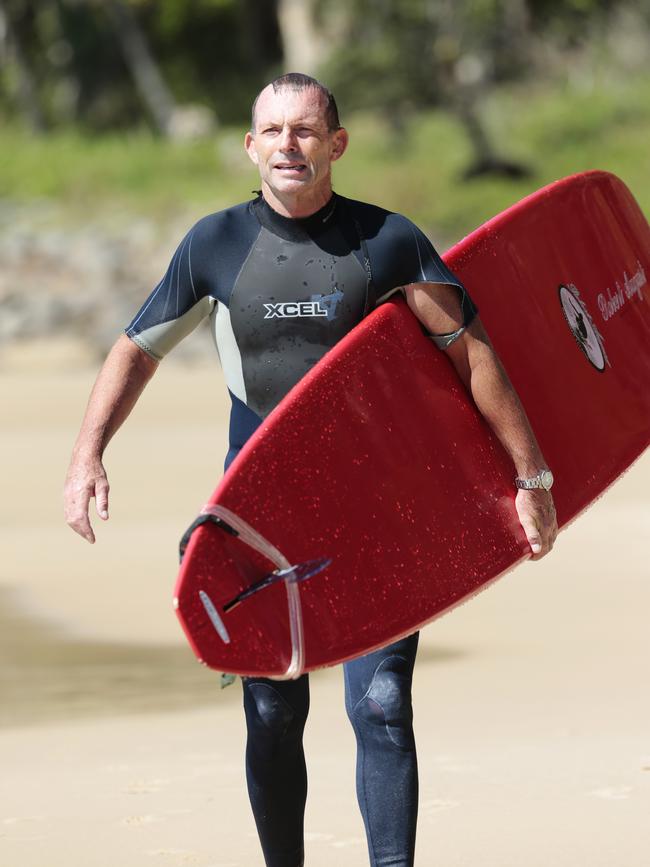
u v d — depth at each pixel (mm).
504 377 13312
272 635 12227
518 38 165375
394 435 12977
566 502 14328
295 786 13477
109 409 13148
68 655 26938
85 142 157500
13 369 106000
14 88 185125
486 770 18203
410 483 13000
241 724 21672
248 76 192875
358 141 146875
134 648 27469
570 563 34688
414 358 13117
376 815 12984
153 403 78000
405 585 12828
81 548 38281
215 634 11945
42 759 19703
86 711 22641
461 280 14422
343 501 12703
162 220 136125
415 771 13078
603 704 21875
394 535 12859
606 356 15188
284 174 12664
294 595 12414
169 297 13156
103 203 140250
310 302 12891
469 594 13078
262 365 13039
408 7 145125
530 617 28922
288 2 165750
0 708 22984
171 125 172375
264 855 13750
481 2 147125
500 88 164125
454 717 21391
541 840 15234
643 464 51906
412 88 142875
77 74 186500
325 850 15297
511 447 13383
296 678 12898
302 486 12562
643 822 15734
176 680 24797
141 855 15211
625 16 170375
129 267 130125
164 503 45562
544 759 18672
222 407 75875
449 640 27094
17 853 15383
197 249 13047
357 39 155750
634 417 15094
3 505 46125
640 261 16156
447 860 14711
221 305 13055
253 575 12305
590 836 15312
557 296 14953
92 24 184375
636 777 17578
